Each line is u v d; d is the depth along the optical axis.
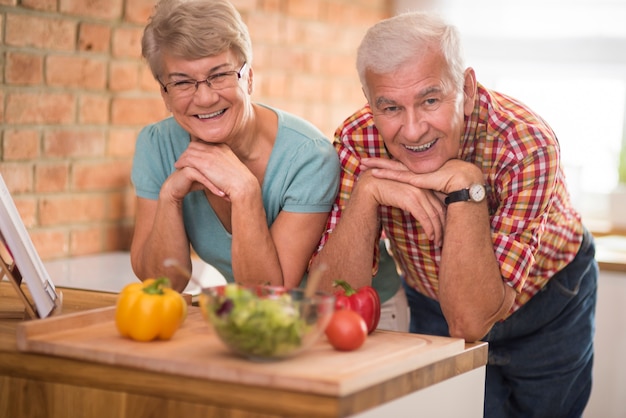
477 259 2.09
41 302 2.02
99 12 3.35
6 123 3.06
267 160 2.29
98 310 1.97
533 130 2.19
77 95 3.31
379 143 2.32
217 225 2.38
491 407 2.74
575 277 2.62
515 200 2.17
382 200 2.19
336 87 4.61
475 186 2.11
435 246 2.40
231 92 2.12
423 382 1.78
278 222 2.28
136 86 3.56
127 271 3.13
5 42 3.03
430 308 2.72
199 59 2.07
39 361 1.81
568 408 2.77
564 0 4.56
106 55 3.41
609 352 3.60
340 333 1.77
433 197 2.18
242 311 1.62
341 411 1.55
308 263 2.33
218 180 2.19
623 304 3.56
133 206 3.62
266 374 1.59
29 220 3.19
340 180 2.36
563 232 2.53
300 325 1.63
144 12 3.55
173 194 2.26
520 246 2.14
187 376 1.67
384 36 2.02
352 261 2.21
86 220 3.42
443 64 2.02
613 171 4.65
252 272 2.22
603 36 4.53
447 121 2.06
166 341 1.83
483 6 4.67
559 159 2.23
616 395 3.60
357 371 1.62
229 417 1.64
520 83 4.71
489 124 2.23
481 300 2.09
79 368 1.77
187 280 2.37
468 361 1.96
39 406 1.81
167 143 2.40
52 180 3.26
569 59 4.59
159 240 2.30
